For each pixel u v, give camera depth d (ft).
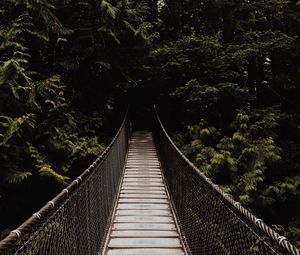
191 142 35.53
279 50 40.29
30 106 26.43
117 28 36.27
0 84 23.20
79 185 11.07
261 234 6.81
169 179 25.59
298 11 42.47
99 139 38.24
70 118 29.30
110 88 40.34
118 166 26.96
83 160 31.73
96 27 34.96
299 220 31.91
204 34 49.65
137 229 18.38
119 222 19.44
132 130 56.03
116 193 24.18
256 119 36.86
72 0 34.37
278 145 37.96
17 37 28.40
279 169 36.27
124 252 15.65
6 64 22.74
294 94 43.45
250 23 45.21
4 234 24.88
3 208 29.27
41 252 7.01
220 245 9.88
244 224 7.73
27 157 27.27
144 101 50.83
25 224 6.36
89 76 38.17
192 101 36.73
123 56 38.73
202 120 35.65
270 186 31.53
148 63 40.24
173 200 22.07
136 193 25.12
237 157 31.99
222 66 38.04
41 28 30.40
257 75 44.93
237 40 44.78
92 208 13.62
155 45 41.65
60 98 28.27
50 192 30.91
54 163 28.07
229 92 36.35
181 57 38.68
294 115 41.50
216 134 35.24
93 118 34.58
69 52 34.63
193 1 45.83
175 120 46.88
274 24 44.98
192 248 14.57
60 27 31.37
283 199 31.65
